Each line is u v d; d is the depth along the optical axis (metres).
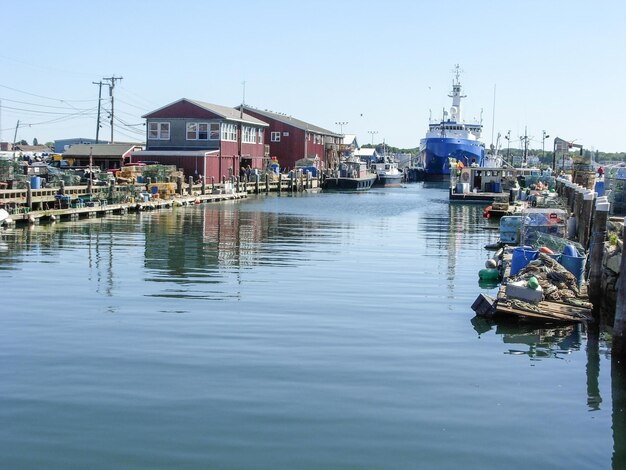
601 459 8.59
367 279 19.42
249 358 11.92
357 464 8.30
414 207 50.78
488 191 58.38
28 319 14.29
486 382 11.04
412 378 11.12
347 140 127.31
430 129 103.50
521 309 14.61
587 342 13.30
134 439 8.80
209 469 8.10
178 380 10.81
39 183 35.78
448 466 8.31
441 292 17.70
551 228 23.17
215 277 19.30
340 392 10.45
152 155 58.56
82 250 24.05
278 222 36.94
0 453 8.38
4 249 23.98
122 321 14.21
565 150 65.12
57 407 9.72
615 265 15.26
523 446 8.87
